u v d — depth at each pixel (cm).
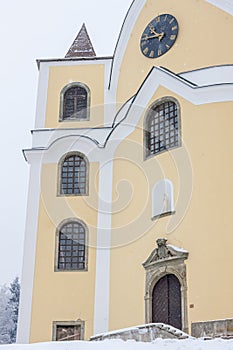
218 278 1741
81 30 2923
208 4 2133
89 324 2173
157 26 2262
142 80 2270
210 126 1920
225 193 1828
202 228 1819
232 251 1753
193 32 2138
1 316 5988
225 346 1241
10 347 1247
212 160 1881
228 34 2059
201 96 1953
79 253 2314
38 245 2333
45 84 2656
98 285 2192
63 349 1222
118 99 2431
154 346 1261
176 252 1836
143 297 1931
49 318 2211
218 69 2008
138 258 2009
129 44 2388
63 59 2683
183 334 1470
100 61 2672
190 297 1770
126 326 1978
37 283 2270
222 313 1698
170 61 2167
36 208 2398
